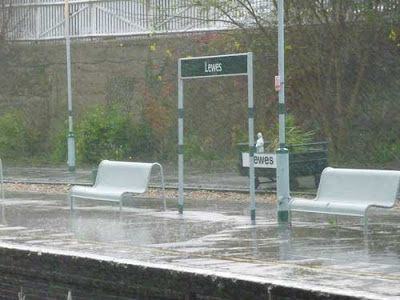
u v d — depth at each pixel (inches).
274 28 2036.2
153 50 2361.0
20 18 2650.1
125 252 804.6
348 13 1958.7
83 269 751.1
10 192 1541.6
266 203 1309.1
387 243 853.8
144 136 2356.1
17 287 812.6
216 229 975.0
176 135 2306.8
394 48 1940.2
